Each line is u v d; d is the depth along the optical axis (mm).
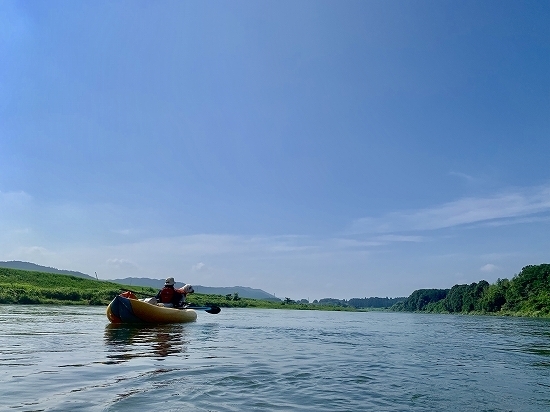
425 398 5871
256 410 4789
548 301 70938
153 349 9602
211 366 7559
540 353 11898
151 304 16016
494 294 88688
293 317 37375
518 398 6062
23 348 9266
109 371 6762
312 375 7164
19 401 4812
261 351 10219
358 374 7484
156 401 4926
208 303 68438
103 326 15180
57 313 24109
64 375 6367
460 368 8703
